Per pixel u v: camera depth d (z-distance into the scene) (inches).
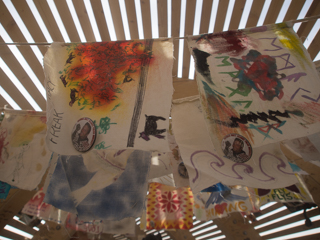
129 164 80.7
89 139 55.4
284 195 97.3
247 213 111.0
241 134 53.9
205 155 69.5
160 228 108.3
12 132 90.7
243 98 57.7
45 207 113.3
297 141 82.4
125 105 59.9
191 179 62.5
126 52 68.9
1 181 84.1
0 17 102.0
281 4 103.5
